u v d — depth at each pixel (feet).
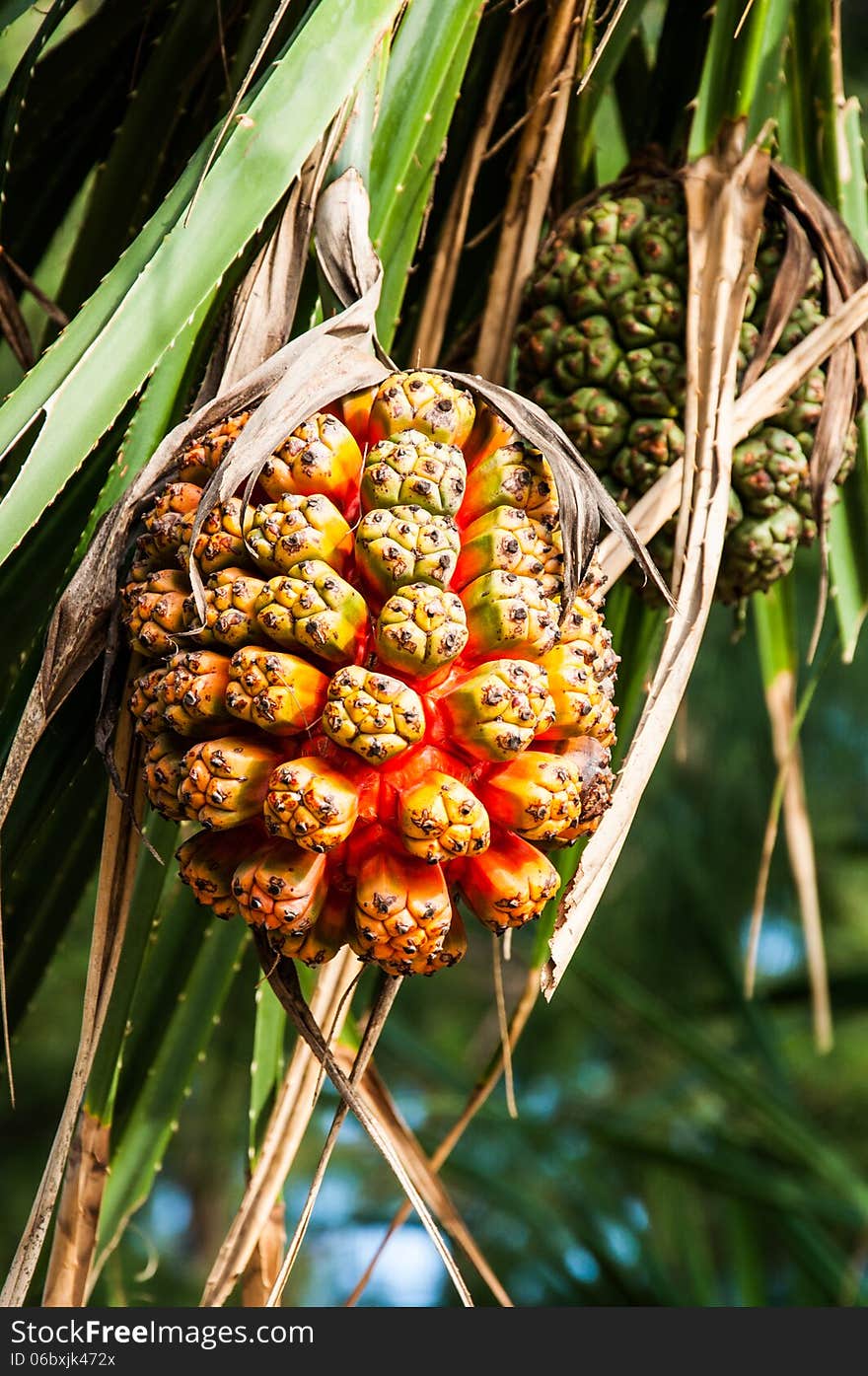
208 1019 3.88
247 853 2.89
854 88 7.02
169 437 2.95
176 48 3.64
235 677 2.79
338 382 2.92
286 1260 2.82
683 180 3.43
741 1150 5.95
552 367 3.43
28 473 2.91
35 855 3.69
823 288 3.45
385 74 3.14
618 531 2.91
